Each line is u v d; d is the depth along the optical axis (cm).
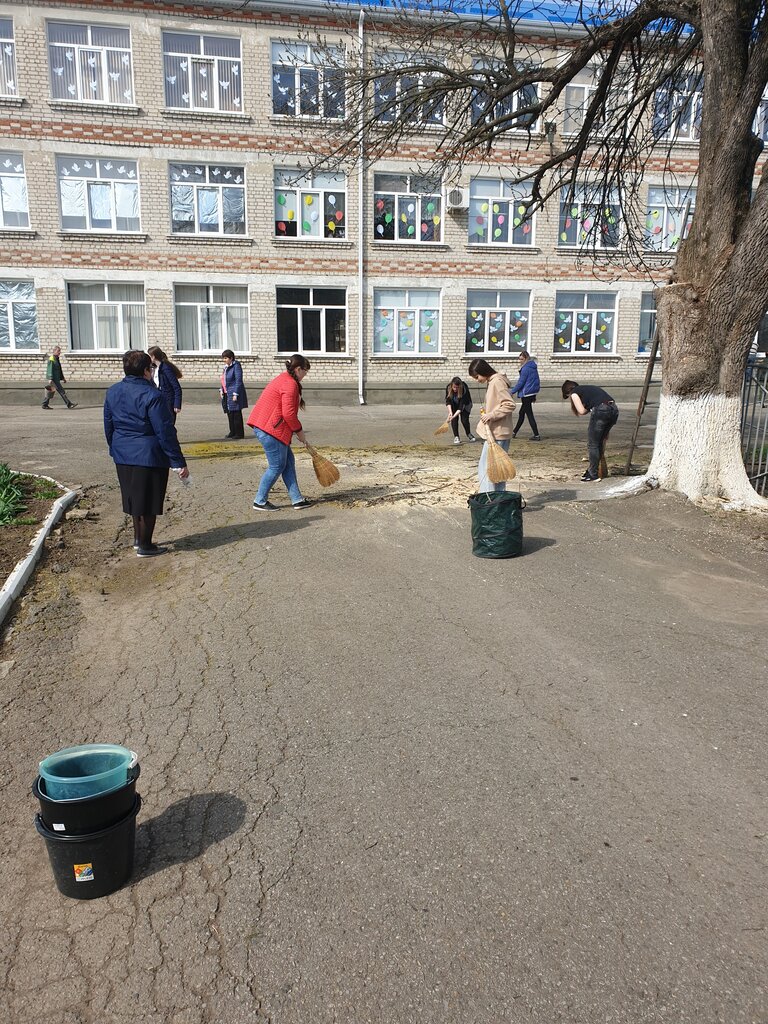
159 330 2230
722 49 781
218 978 244
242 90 2152
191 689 443
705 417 838
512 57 1064
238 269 2245
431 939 256
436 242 2361
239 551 704
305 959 250
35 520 797
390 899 275
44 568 656
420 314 2405
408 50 1143
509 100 1404
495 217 2398
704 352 826
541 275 2438
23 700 431
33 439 1438
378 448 1379
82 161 2122
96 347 2225
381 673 458
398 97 1077
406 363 2409
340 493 941
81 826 269
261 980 242
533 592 595
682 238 913
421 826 315
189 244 2205
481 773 352
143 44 2073
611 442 1500
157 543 735
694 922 262
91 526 797
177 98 2142
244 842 308
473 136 1079
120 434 668
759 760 361
